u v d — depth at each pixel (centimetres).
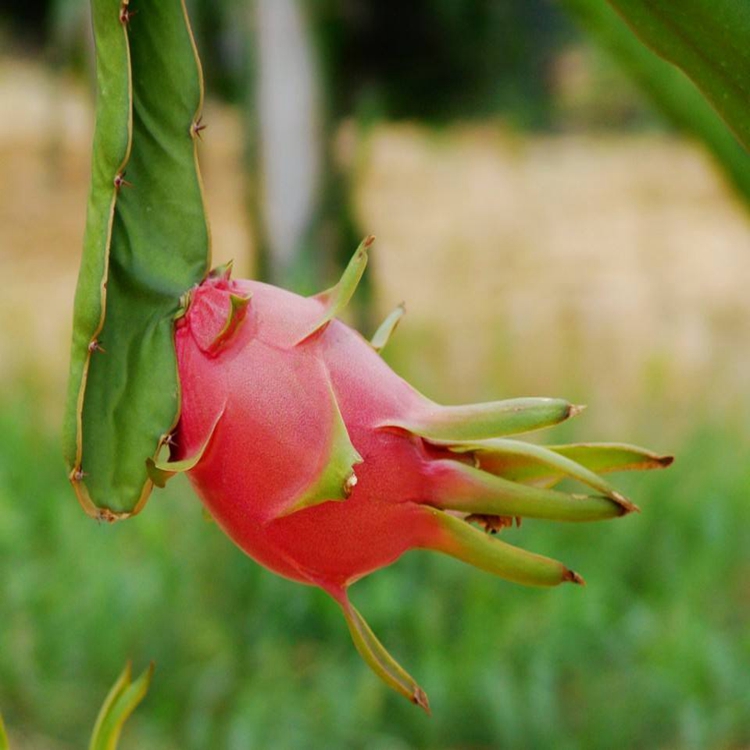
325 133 883
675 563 944
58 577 859
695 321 1587
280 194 874
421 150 2445
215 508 144
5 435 1029
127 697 161
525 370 1316
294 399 140
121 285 146
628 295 1684
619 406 1227
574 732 807
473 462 143
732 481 1009
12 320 1488
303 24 862
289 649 852
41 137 2298
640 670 827
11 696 811
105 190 139
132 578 841
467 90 2378
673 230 2009
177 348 143
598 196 2216
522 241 1942
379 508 139
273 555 142
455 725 795
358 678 807
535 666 809
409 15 2311
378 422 140
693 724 781
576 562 926
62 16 919
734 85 148
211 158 2100
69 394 141
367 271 905
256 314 144
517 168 2353
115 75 138
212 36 943
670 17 146
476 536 139
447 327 1442
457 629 862
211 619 847
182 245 147
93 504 144
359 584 866
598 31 241
